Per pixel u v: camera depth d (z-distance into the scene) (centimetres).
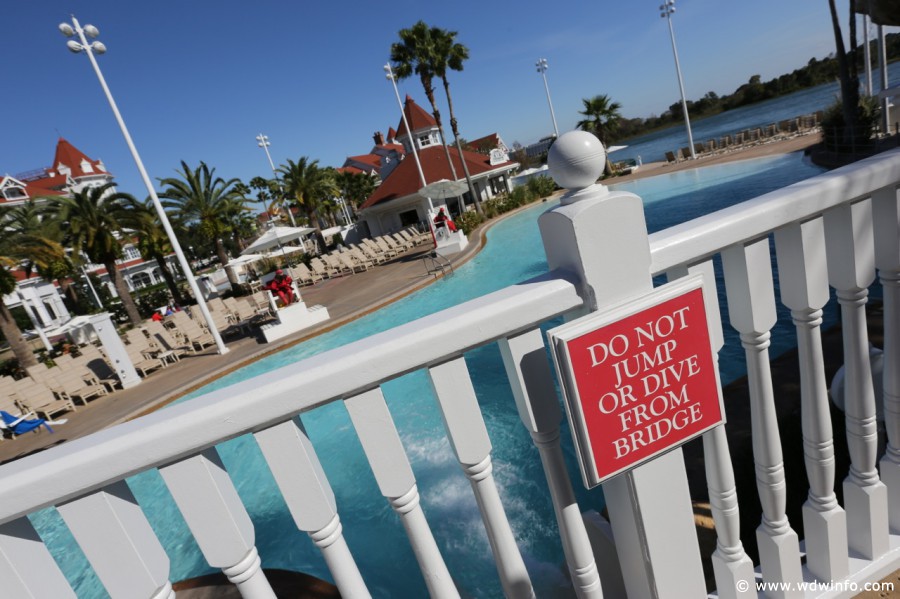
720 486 115
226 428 77
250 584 92
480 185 3703
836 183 105
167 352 1330
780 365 315
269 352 1163
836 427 212
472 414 94
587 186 90
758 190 1508
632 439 95
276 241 1942
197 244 4738
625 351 90
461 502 402
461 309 88
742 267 106
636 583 119
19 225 2469
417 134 4172
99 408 1082
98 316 1155
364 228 4059
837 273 118
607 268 90
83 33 1095
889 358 131
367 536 424
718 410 102
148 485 584
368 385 84
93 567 80
